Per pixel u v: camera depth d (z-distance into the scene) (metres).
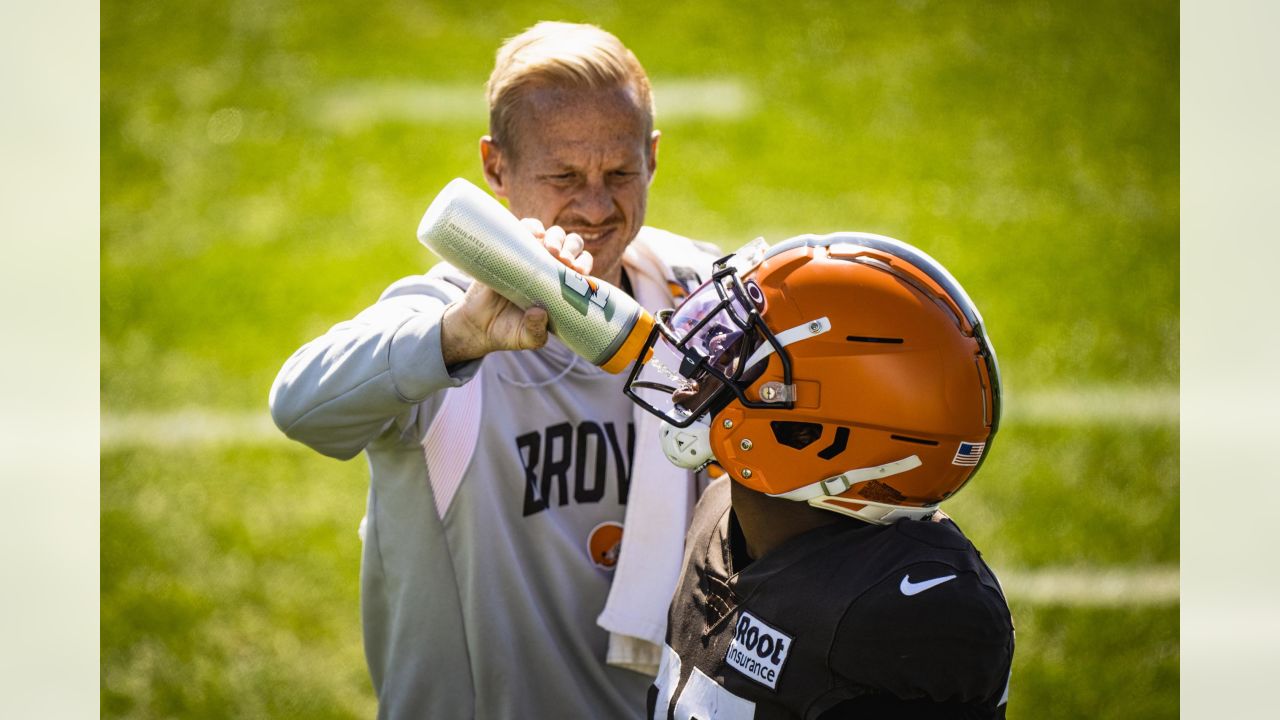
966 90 27.73
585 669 6.81
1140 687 12.57
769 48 29.62
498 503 6.57
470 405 6.52
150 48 28.97
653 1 31.44
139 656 13.02
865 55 29.09
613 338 5.75
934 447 5.52
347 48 29.62
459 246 5.56
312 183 25.47
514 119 6.71
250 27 29.88
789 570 5.50
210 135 26.64
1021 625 13.59
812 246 5.83
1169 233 23.23
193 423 18.39
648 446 6.75
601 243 6.79
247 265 22.89
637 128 6.74
